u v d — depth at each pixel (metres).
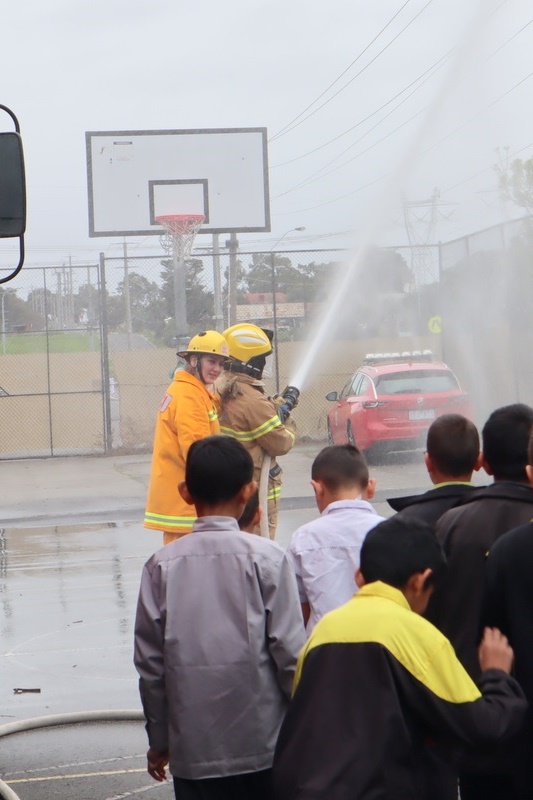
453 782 3.07
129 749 6.05
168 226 26.64
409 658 2.88
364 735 2.85
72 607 9.82
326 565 4.29
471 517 3.75
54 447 26.53
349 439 21.17
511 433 3.84
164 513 6.73
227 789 3.76
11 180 5.42
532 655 3.14
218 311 24.66
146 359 25.55
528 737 3.13
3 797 5.10
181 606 3.77
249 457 3.94
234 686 3.70
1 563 12.36
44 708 6.88
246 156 26.88
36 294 28.77
